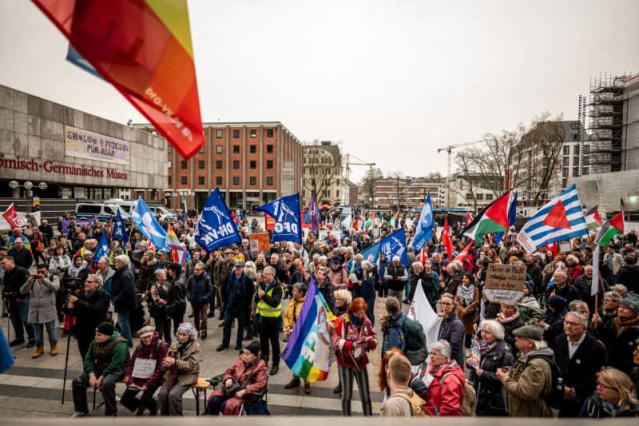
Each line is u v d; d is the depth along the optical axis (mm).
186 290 7676
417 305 5430
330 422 1125
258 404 4434
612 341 4727
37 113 27250
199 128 2307
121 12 1990
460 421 1149
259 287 6793
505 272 5316
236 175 65688
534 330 3566
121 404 5262
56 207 28203
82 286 7480
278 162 64688
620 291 5441
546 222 8422
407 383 3025
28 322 6711
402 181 136750
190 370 4656
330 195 98750
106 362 4871
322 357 4645
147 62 2090
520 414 3365
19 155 25906
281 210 9219
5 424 1039
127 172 37406
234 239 8273
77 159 30891
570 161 85938
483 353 4074
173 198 65438
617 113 50969
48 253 12250
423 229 11156
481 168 50125
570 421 1161
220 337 8094
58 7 1792
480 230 8523
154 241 9305
